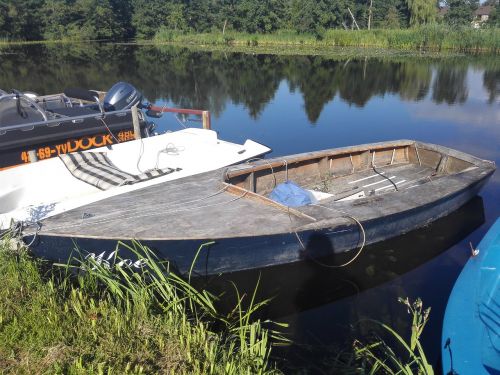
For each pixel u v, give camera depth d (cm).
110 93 682
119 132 658
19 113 581
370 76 1917
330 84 1741
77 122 603
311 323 404
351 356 351
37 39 4481
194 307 396
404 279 474
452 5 4200
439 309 419
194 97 1512
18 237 410
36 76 1988
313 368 343
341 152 673
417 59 2441
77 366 260
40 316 305
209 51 3161
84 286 362
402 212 498
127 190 525
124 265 415
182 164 661
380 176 692
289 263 466
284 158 623
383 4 4291
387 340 377
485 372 279
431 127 1107
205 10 4500
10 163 550
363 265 503
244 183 581
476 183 596
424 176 689
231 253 432
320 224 447
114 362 272
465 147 943
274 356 356
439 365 344
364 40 3222
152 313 335
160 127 1116
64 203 494
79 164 575
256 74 2014
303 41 3472
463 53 2680
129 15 4753
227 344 345
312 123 1159
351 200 512
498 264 414
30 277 360
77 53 3175
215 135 718
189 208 474
